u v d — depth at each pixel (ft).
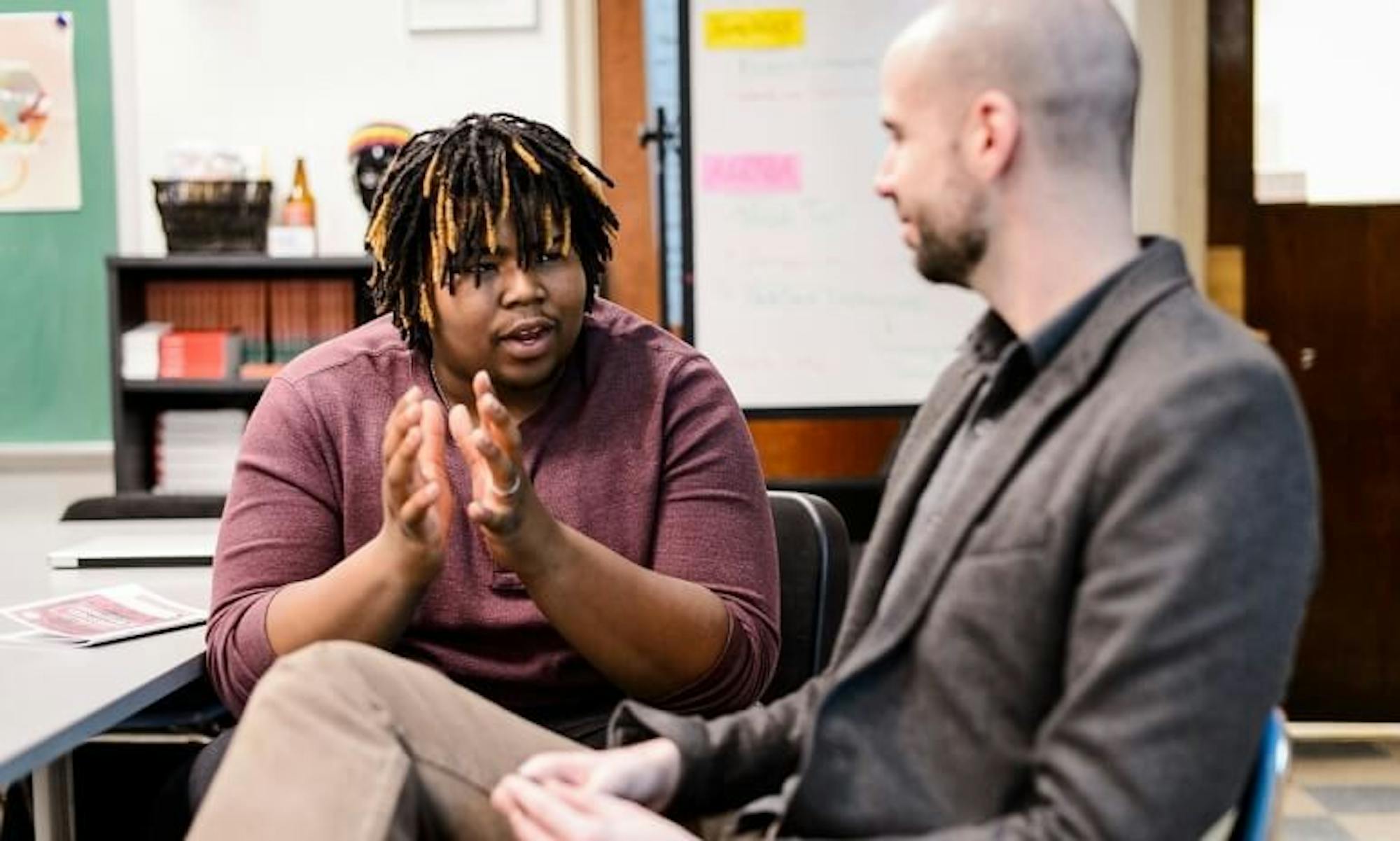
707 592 5.05
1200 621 2.97
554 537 4.71
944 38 3.46
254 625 4.89
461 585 5.18
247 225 12.51
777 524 6.11
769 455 13.03
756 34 11.71
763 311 11.92
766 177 11.82
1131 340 3.30
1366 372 13.35
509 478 4.51
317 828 3.54
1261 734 3.10
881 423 13.01
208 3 13.20
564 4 12.97
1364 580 13.43
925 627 3.39
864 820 3.34
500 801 3.65
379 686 3.93
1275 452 3.06
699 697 5.01
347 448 5.32
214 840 3.55
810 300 11.89
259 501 5.26
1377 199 13.24
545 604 4.79
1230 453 3.04
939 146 3.47
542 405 5.38
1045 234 3.43
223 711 6.73
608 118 13.20
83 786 6.42
